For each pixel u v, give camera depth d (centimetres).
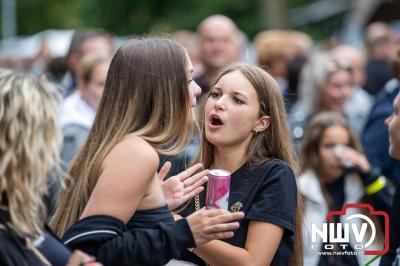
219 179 520
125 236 476
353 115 1134
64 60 1234
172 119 515
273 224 540
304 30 4250
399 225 642
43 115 428
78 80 970
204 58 1100
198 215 486
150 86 514
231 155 570
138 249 471
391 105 916
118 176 483
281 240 550
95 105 916
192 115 531
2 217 423
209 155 585
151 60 517
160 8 4400
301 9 4328
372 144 915
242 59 1401
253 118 566
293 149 585
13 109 422
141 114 512
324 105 1027
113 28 4466
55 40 2472
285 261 552
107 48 1152
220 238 487
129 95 513
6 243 421
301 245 584
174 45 528
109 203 479
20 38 5141
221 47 1093
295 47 1168
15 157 420
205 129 572
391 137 645
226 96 566
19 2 5153
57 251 441
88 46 1127
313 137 812
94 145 510
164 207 504
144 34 597
